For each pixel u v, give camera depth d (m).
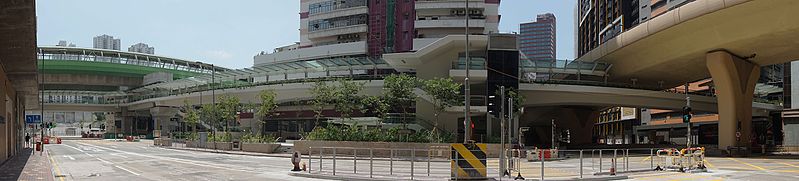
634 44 49.88
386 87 45.34
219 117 67.62
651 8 99.38
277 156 39.34
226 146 48.62
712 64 46.25
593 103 56.38
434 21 79.19
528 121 74.75
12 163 29.52
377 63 59.59
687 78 59.59
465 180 18.00
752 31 40.22
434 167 25.94
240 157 37.84
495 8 80.31
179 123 95.25
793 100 63.62
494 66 49.19
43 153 42.81
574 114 74.25
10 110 36.09
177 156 38.84
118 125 106.94
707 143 67.19
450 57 52.47
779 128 69.56
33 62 32.03
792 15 36.62
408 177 19.83
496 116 21.34
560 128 75.06
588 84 55.53
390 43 82.94
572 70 55.94
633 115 104.69
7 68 32.69
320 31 88.88
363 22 85.31
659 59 50.38
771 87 73.69
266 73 68.19
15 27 23.45
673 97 56.78
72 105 102.31
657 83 62.62
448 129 50.38
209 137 56.78
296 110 71.25
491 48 49.38
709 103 59.34
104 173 22.92
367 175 20.53
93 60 106.88
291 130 74.62
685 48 46.78
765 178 21.33
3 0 19.70
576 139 74.94
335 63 61.19
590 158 35.31
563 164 28.91
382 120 49.34
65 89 110.50
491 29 79.62
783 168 27.48
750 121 49.34
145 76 107.06
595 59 57.84
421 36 80.81
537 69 54.91
